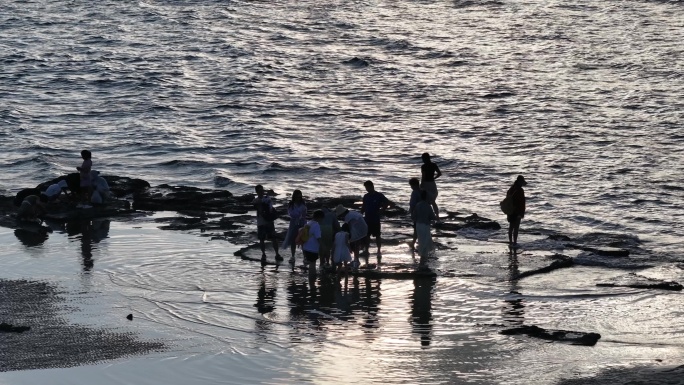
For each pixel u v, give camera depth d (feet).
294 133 264.52
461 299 120.47
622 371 93.76
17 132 263.70
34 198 165.37
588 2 514.27
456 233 155.84
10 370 93.71
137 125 274.57
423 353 100.68
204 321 111.45
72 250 145.07
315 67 371.56
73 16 495.00
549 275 131.75
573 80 343.67
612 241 153.99
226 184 204.85
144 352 99.71
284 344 103.45
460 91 327.26
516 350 101.55
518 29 450.71
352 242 133.18
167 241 150.41
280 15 492.54
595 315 114.52
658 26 451.12
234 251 144.25
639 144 246.68
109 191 177.68
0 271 133.08
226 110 296.71
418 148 245.45
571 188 201.57
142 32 451.53
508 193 147.74
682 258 144.46
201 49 410.11
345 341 104.73
